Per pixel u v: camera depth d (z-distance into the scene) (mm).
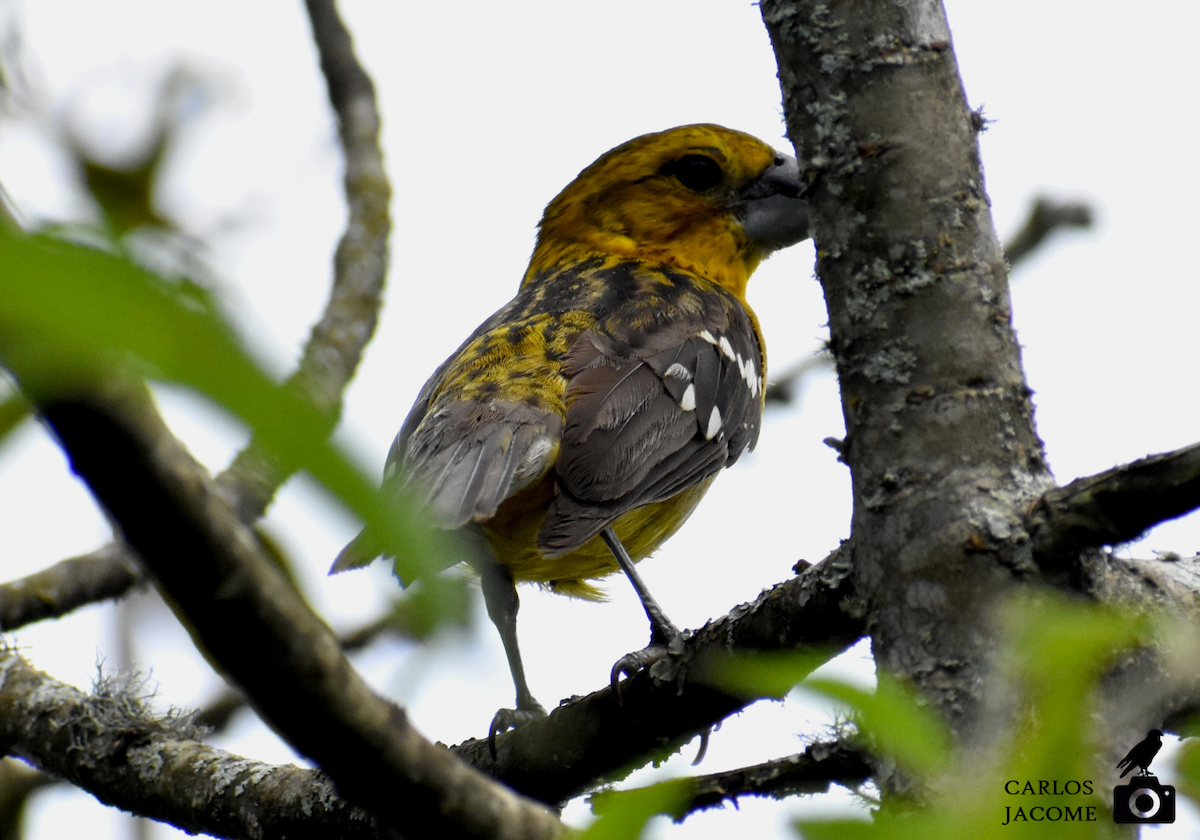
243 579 3193
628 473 9750
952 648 5039
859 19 5973
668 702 7023
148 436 2535
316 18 12359
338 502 1693
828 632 6250
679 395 10516
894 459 5422
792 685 3389
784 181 13102
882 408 5531
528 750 7582
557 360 10344
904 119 5832
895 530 5324
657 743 7266
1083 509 4941
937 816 2902
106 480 2615
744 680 3432
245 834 8000
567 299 11359
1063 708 3141
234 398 1646
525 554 10344
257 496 9422
